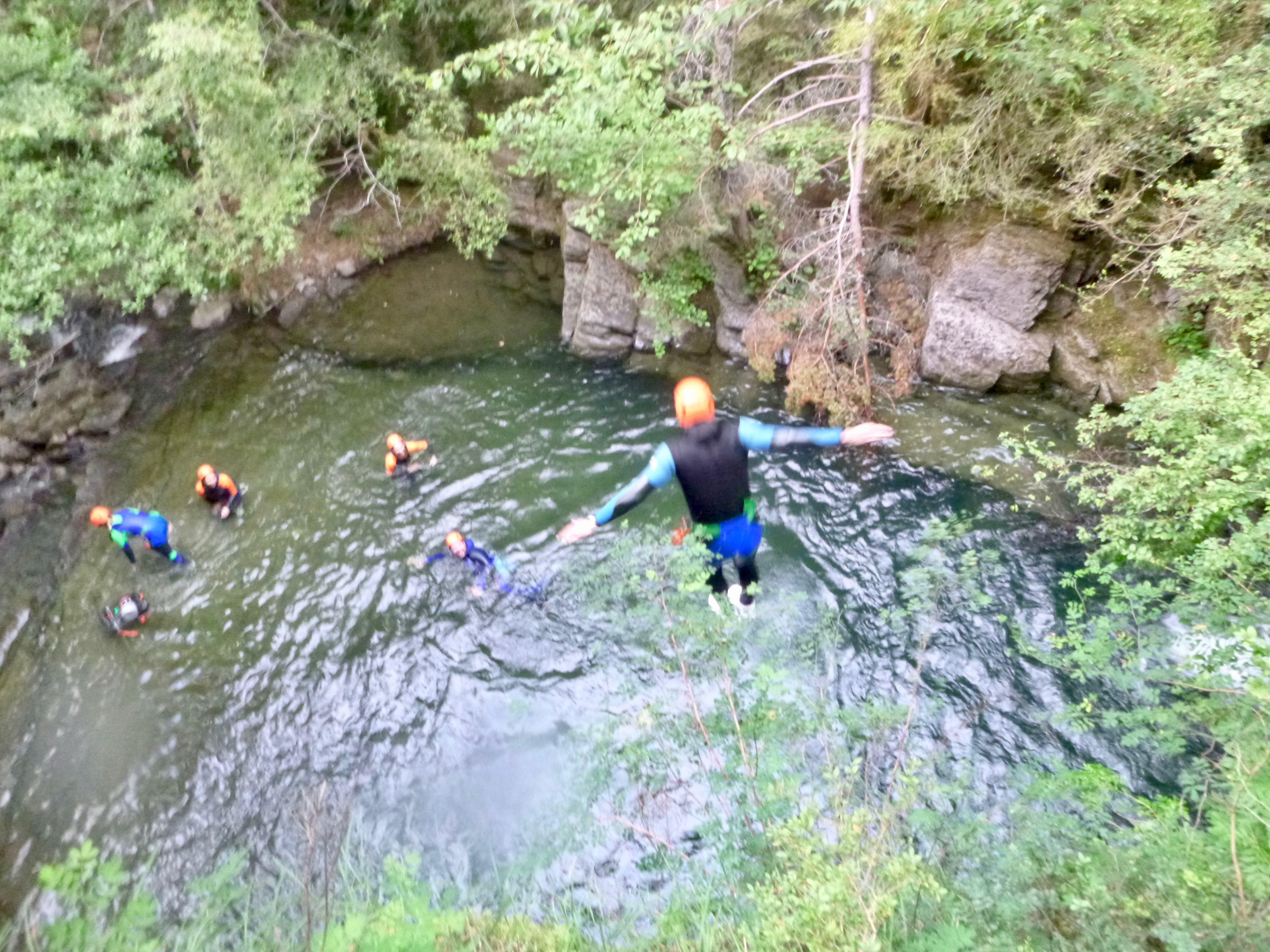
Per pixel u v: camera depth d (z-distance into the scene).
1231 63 6.04
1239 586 4.62
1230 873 3.16
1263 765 3.68
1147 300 8.30
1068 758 5.77
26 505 8.69
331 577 8.14
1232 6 6.80
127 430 9.59
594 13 7.58
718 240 9.60
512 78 9.59
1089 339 8.46
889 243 9.42
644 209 8.92
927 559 7.45
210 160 9.30
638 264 9.25
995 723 6.10
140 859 6.15
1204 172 7.48
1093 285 7.88
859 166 7.89
